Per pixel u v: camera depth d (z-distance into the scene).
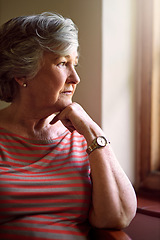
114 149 1.69
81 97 1.68
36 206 1.09
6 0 1.96
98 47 1.59
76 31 1.17
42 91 1.15
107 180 1.12
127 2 1.69
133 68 1.78
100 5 1.56
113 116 1.67
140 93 1.81
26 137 1.21
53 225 1.09
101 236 1.13
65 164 1.20
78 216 1.15
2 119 1.22
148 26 1.73
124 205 1.13
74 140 1.28
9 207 1.05
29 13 1.83
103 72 1.59
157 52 1.76
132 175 1.81
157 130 1.81
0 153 1.14
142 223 1.62
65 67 1.16
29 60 1.10
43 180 1.12
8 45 1.11
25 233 1.05
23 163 1.16
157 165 1.83
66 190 1.13
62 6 1.70
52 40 1.09
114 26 1.63
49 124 1.27
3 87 1.20
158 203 1.60
